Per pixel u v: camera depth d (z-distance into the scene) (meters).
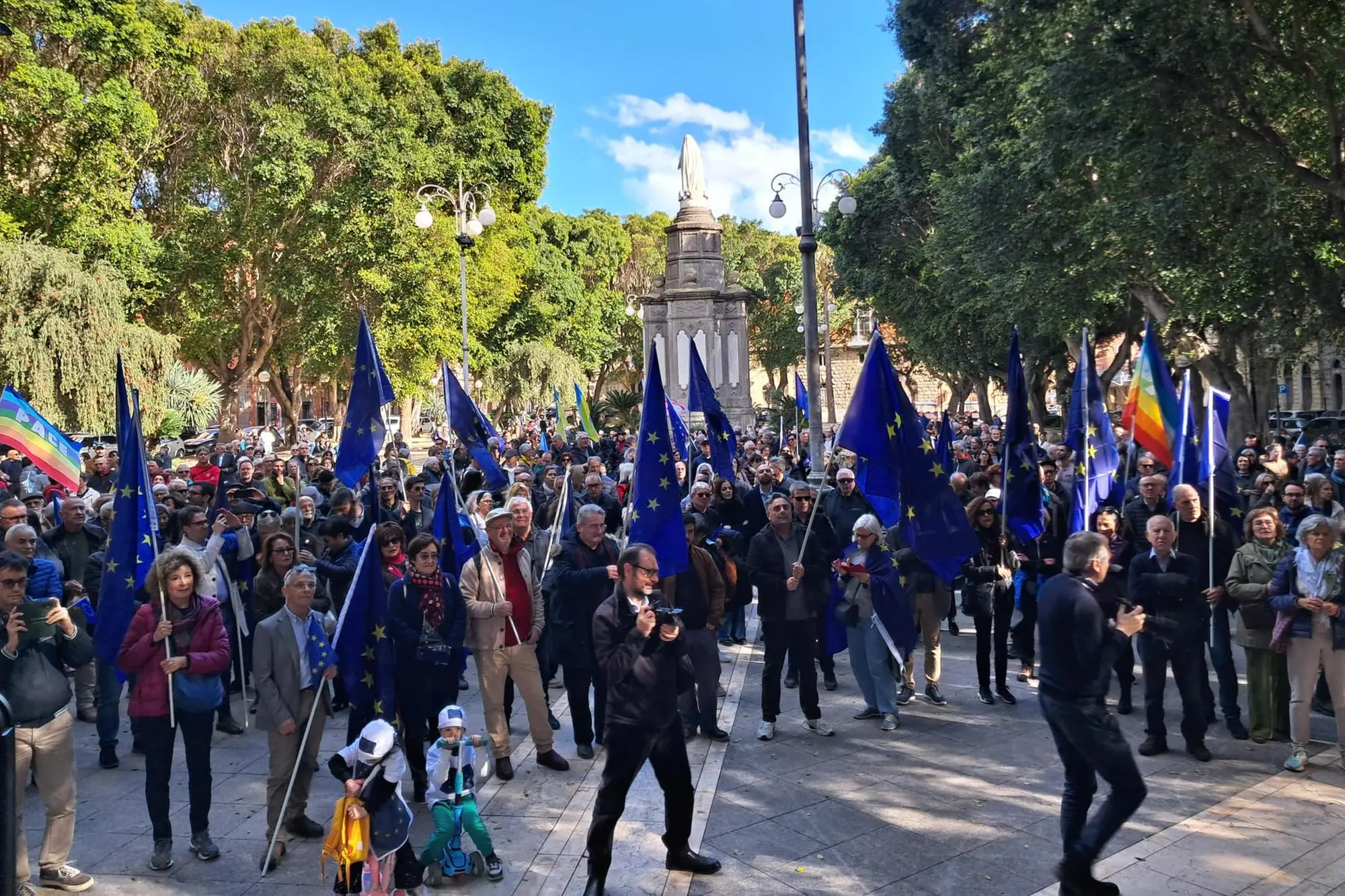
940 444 13.78
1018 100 18.94
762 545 7.85
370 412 9.11
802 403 23.67
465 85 40.12
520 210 43.66
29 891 5.37
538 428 32.28
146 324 32.69
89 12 25.36
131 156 29.50
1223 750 7.33
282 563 7.43
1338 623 6.66
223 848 6.06
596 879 5.23
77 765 7.64
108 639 6.58
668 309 35.44
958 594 12.93
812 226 16.31
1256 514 7.43
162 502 10.70
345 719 8.84
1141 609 5.03
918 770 7.08
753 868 5.61
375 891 4.97
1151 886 5.22
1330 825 5.92
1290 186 14.85
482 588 6.99
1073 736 4.97
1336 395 43.84
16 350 23.44
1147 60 13.32
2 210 25.66
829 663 9.38
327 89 31.38
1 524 8.37
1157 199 14.61
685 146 36.38
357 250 32.25
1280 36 13.37
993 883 5.38
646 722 5.21
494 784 6.99
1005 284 21.66
